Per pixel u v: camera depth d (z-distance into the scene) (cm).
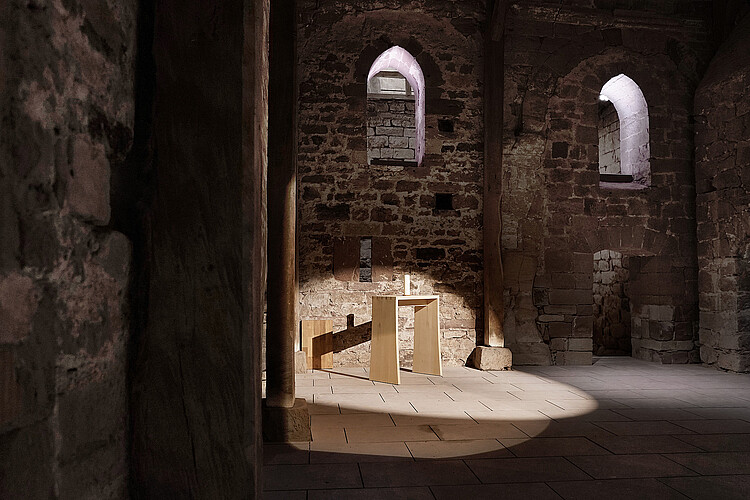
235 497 117
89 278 91
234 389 118
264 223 179
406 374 600
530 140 688
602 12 698
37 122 73
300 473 282
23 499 70
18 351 69
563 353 679
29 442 72
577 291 687
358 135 661
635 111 739
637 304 745
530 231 682
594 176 698
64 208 81
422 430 367
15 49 69
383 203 664
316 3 660
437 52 681
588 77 702
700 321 691
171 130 119
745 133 629
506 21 687
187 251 118
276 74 368
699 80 717
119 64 104
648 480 275
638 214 702
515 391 505
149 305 116
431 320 604
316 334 636
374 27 669
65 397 81
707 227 682
